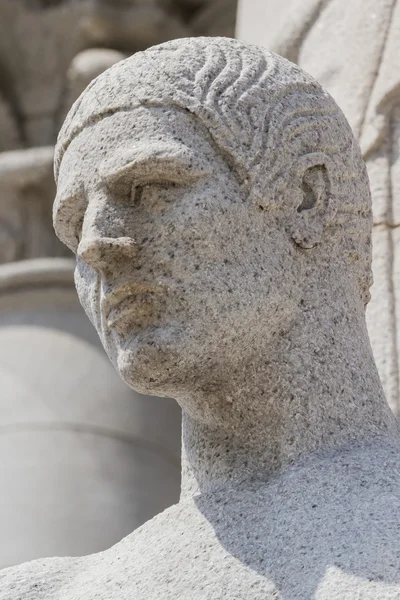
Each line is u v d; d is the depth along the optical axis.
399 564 3.98
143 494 7.97
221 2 8.81
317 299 4.55
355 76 6.06
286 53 6.39
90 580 4.52
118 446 8.05
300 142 4.58
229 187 4.45
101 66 8.58
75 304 8.47
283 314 4.48
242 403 4.51
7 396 8.16
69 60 8.84
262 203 4.47
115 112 4.55
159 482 8.04
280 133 4.55
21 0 9.02
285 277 4.48
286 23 6.41
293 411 4.47
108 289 4.42
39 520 7.77
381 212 5.82
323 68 6.20
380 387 4.64
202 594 4.16
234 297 4.39
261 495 4.37
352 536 4.09
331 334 4.55
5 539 7.71
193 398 4.55
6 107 8.88
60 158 4.70
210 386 4.51
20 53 9.01
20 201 8.68
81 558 4.78
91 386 8.20
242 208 4.45
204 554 4.28
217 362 4.45
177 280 4.39
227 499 4.43
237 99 4.55
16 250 8.60
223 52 4.67
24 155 8.66
